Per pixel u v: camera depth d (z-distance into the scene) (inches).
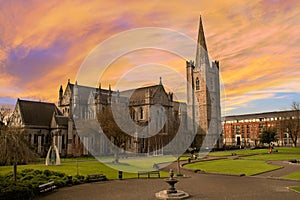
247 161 1876.2
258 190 837.8
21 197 697.0
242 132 5689.0
